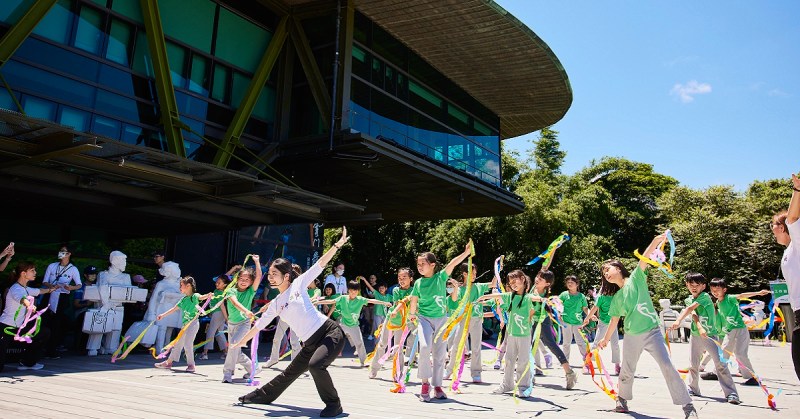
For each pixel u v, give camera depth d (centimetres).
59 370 741
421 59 1722
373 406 530
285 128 1459
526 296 631
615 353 915
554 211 2378
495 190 1855
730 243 2616
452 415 486
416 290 598
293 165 1448
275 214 1335
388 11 1459
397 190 1723
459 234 2433
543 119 2205
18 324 696
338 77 1382
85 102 1085
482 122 2038
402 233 2861
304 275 489
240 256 1472
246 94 1364
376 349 799
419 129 1658
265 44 1485
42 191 962
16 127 701
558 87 1873
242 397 512
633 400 617
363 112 1432
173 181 936
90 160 823
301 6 1479
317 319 478
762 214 2819
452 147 1819
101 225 1334
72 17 1082
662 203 3175
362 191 1741
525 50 1641
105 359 909
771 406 571
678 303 2520
